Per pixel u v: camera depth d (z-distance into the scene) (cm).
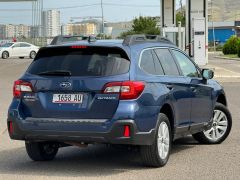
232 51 7025
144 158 829
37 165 877
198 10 3938
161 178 773
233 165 862
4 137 1150
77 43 834
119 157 941
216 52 8712
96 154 973
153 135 809
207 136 1063
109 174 804
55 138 805
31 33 10125
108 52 817
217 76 2964
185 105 925
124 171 823
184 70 961
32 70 844
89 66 808
